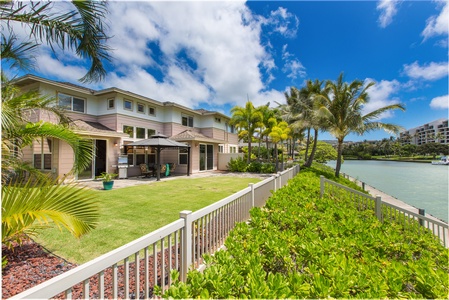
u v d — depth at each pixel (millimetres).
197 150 15602
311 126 16656
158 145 10898
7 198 2176
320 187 6547
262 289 1483
